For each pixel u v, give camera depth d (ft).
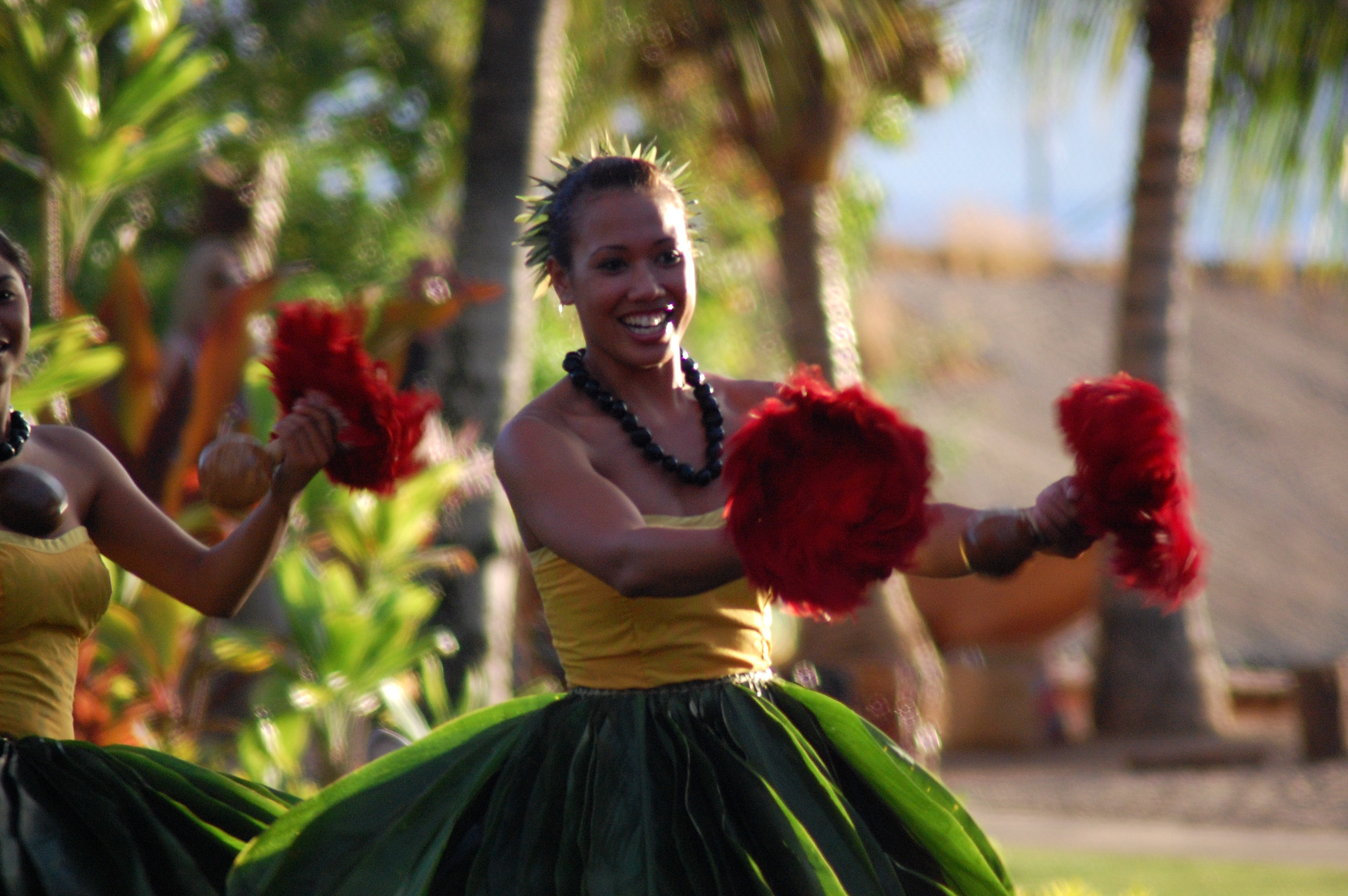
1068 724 107.45
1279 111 85.56
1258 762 83.61
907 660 55.62
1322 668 84.89
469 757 18.61
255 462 17.65
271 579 40.60
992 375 151.33
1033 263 172.35
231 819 19.30
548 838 17.26
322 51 81.92
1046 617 98.27
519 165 42.91
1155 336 92.84
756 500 14.02
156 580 19.54
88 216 31.14
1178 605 15.79
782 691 18.86
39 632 17.98
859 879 16.84
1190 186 92.22
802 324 67.46
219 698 40.37
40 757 17.83
